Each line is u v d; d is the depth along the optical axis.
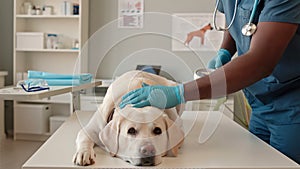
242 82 0.82
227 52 1.21
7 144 3.13
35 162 0.70
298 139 1.04
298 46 0.99
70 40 3.46
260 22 0.87
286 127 1.06
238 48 1.17
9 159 2.67
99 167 0.69
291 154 1.05
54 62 3.49
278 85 1.06
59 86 1.08
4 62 3.53
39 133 3.23
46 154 0.77
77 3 3.36
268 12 0.85
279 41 0.83
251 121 1.26
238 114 2.21
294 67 1.01
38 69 3.51
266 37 0.83
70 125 1.11
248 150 0.84
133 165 0.70
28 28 3.49
